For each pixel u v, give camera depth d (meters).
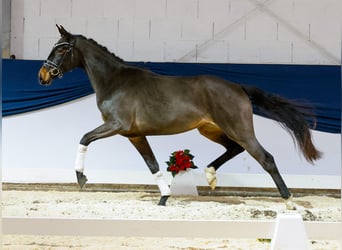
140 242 4.48
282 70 7.33
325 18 7.46
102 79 5.42
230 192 7.09
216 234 3.37
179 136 7.38
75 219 3.38
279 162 7.32
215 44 7.55
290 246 3.30
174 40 7.58
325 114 7.27
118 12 7.59
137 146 5.52
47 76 5.57
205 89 5.26
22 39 7.62
